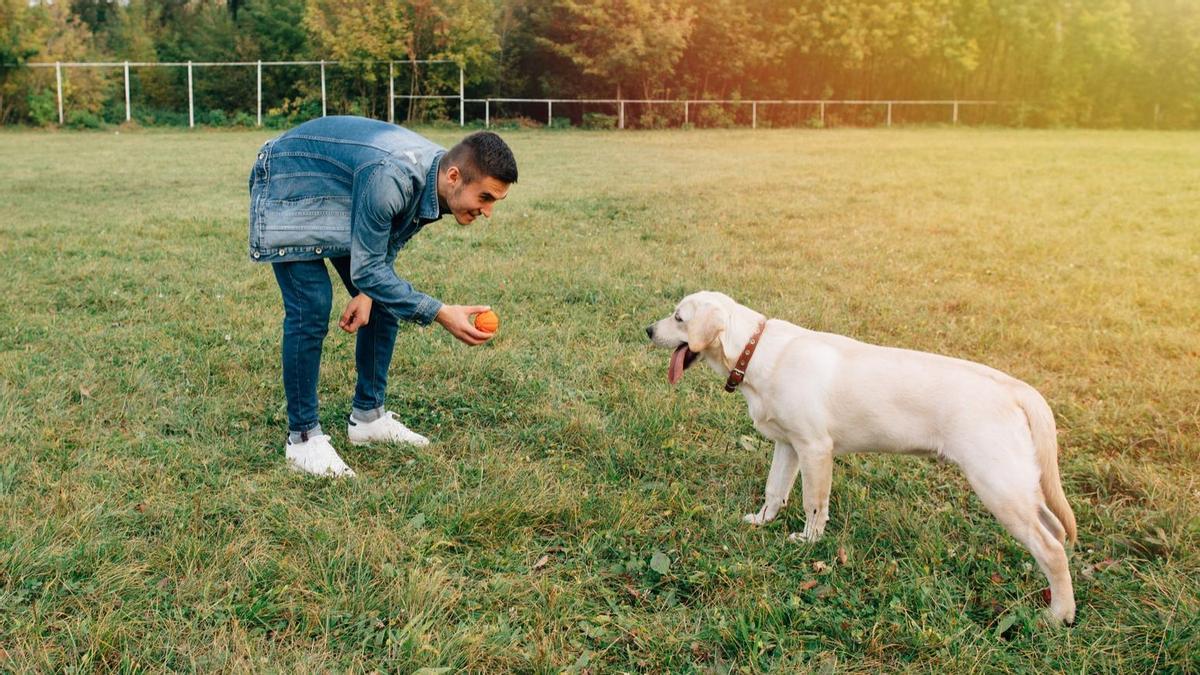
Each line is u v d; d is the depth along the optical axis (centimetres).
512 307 662
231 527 332
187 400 471
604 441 424
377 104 3356
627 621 286
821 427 334
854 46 3778
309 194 365
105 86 3147
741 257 859
